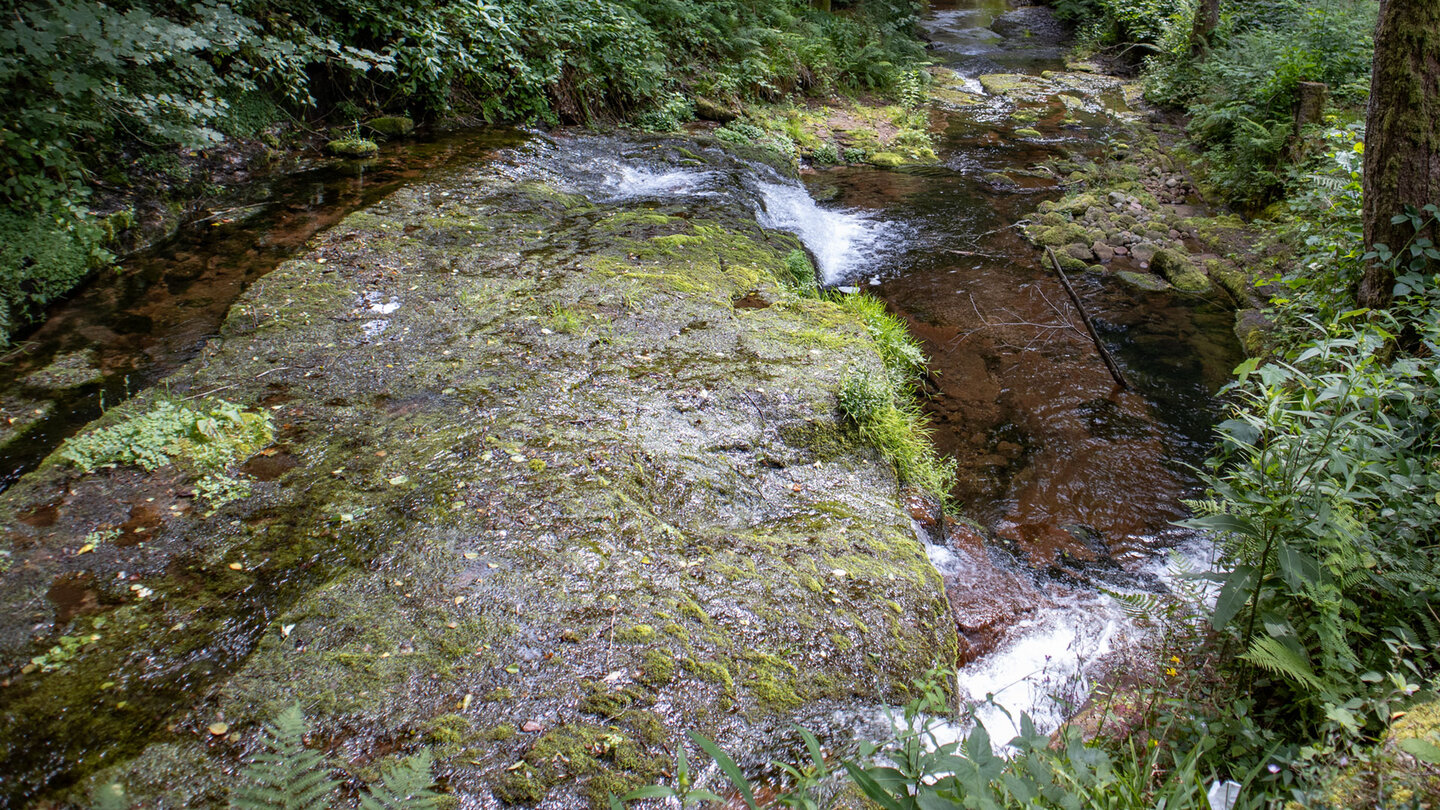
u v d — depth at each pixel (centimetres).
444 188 756
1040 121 1431
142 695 275
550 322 539
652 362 502
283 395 450
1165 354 665
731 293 616
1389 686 241
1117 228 916
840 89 1462
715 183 877
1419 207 429
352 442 411
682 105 1135
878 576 355
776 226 837
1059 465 524
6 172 545
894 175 1128
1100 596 412
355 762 252
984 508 486
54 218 559
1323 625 246
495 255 641
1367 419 312
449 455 399
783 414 462
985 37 2245
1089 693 332
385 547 342
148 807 237
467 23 926
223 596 318
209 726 264
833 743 279
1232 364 652
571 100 1043
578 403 452
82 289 557
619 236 700
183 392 448
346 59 791
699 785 257
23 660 286
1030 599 406
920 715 297
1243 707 254
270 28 769
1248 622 278
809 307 604
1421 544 281
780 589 339
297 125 812
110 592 317
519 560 337
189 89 685
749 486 410
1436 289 409
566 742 264
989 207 1011
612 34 1071
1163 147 1226
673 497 391
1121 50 1886
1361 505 290
